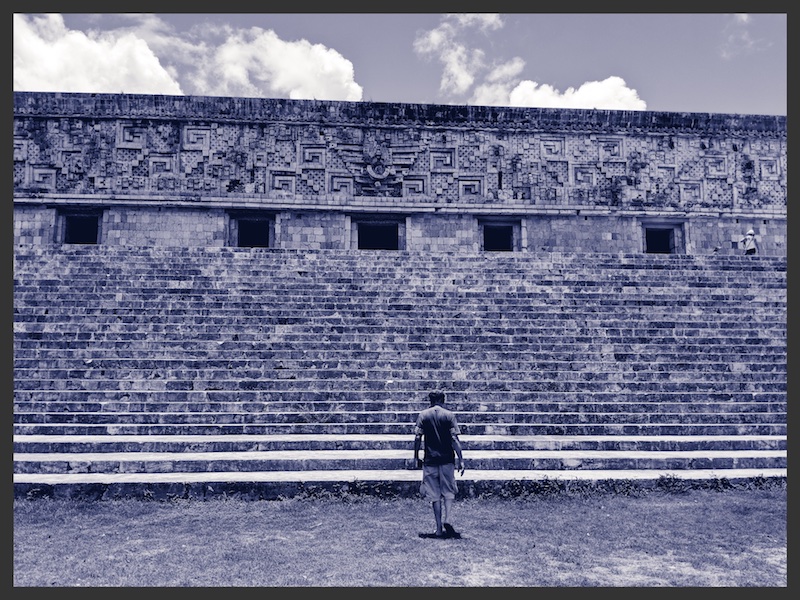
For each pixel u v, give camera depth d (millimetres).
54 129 21953
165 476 9211
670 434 11281
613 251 23234
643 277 17281
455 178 23156
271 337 13914
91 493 8812
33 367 12586
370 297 15734
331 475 9320
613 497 9031
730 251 23500
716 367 13281
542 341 14133
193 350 13234
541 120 23500
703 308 15578
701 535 7445
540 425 11266
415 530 7613
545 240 23188
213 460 9672
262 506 8609
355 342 13844
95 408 11625
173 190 22125
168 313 14578
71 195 21703
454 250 23000
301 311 14859
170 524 7809
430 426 7637
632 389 12594
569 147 23562
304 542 7133
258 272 16766
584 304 15734
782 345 14008
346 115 22922
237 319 14359
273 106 22656
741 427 11398
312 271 16891
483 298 15875
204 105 22438
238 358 13211
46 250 17094
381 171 22969
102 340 13375
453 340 14094
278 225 22500
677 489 9281
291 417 11500
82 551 6777
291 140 22750
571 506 8656
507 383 12617
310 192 22641
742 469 9977
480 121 23391
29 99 21844
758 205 23750
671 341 14164
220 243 22188
